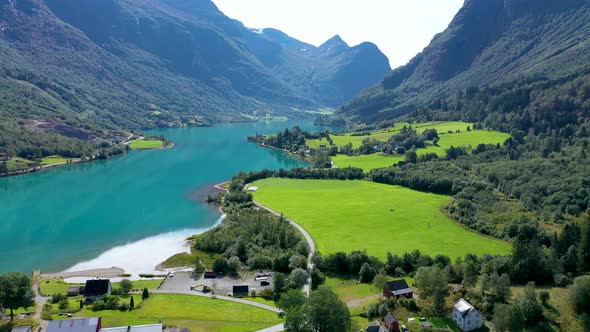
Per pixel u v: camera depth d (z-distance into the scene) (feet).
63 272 492.95
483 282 381.40
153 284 453.58
